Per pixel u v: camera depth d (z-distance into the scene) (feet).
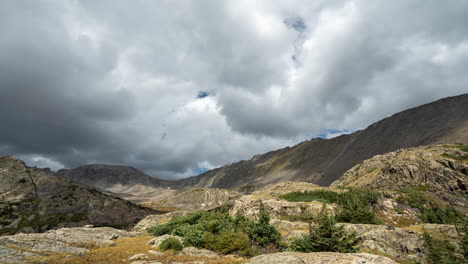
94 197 593.01
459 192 219.61
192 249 78.64
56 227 438.81
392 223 146.51
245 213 152.56
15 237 93.04
